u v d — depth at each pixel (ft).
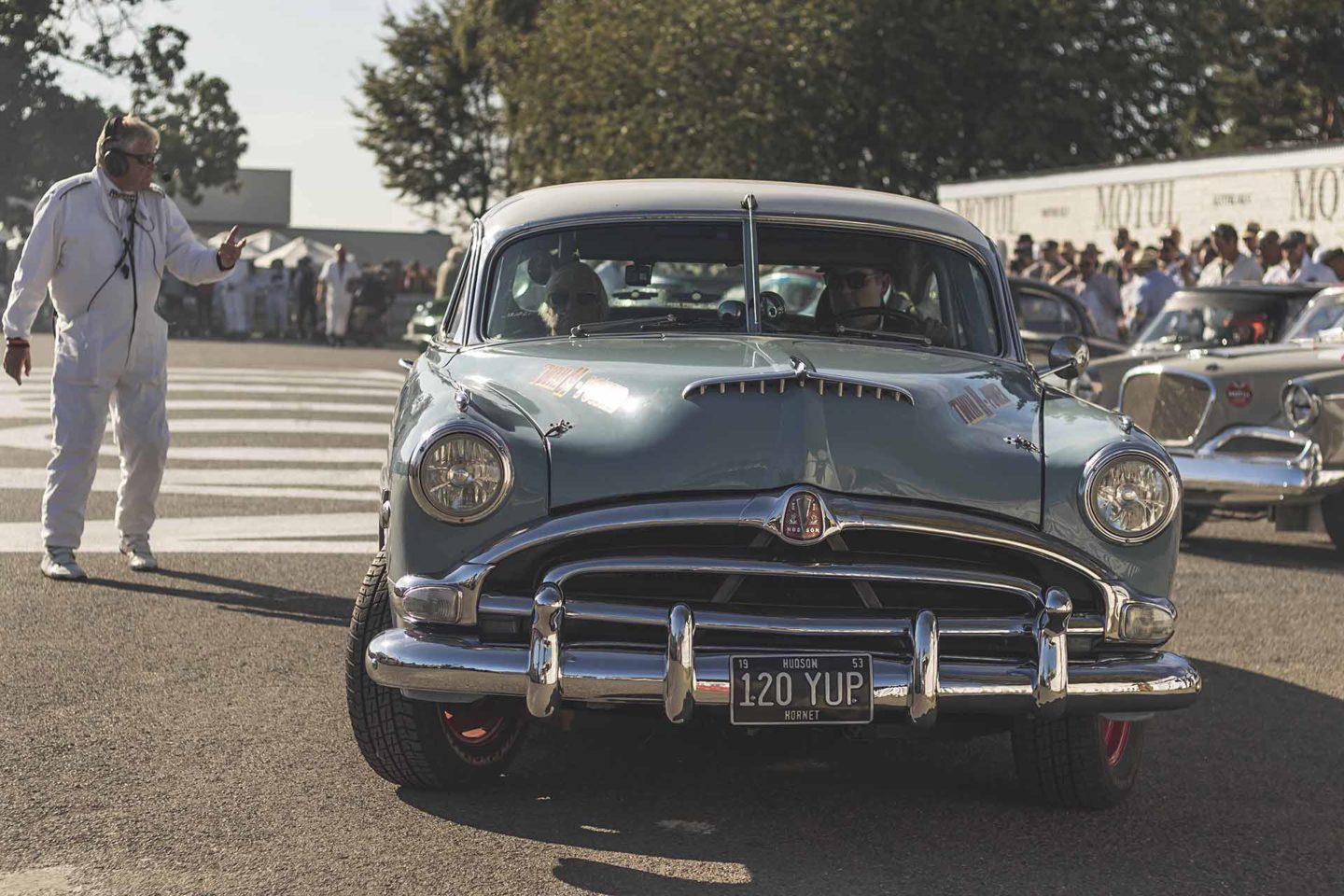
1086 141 107.65
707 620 13.48
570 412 14.56
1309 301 37.42
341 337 108.17
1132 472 14.33
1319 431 31.63
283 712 18.25
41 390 56.75
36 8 113.91
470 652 13.73
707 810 15.26
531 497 13.84
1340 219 60.75
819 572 13.57
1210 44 114.21
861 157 105.09
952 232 19.03
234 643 21.59
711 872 13.51
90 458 25.50
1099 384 36.55
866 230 18.76
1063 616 13.82
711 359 15.74
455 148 175.22
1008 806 15.65
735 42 99.50
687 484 13.78
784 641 13.65
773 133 98.63
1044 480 14.29
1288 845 14.67
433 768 15.21
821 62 98.89
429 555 13.99
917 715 13.50
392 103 173.27
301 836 14.14
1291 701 20.49
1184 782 16.72
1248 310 38.83
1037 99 107.45
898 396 14.70
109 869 13.24
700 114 99.50
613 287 18.24
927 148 106.01
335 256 108.06
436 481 13.88
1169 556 14.49
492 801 15.37
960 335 18.60
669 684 13.34
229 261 25.66
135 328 25.41
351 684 15.06
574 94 105.40
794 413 14.16
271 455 41.83
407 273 155.94
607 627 13.84
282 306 122.42
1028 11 105.81
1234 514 34.19
